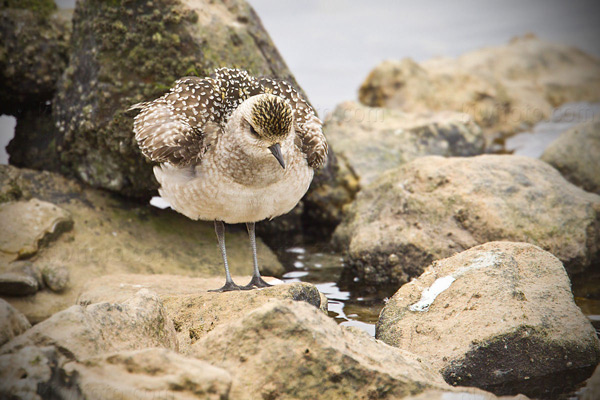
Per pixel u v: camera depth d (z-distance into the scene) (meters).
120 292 11.12
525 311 9.23
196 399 7.04
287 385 7.54
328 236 15.67
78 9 13.85
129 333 8.26
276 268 13.59
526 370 8.91
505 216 12.45
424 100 21.53
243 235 14.24
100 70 13.08
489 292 9.63
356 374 7.66
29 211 12.45
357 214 14.25
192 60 12.90
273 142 9.67
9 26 15.24
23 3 15.48
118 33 12.93
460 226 12.60
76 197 13.77
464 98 21.58
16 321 8.21
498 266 10.08
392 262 12.75
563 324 9.14
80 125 13.47
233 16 14.07
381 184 14.16
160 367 7.24
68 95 13.97
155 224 13.75
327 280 13.10
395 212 13.29
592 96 23.11
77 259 12.36
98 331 7.93
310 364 7.60
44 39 15.54
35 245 12.08
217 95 10.68
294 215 15.63
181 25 12.86
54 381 7.24
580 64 24.52
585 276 12.52
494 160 13.60
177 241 13.51
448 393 7.74
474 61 23.69
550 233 12.41
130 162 13.42
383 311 10.32
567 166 15.59
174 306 9.95
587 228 12.69
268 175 10.04
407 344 9.40
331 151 15.50
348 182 15.91
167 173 10.47
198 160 10.24
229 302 9.88
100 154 13.66
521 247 10.51
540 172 13.51
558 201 12.88
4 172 13.29
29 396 7.17
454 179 13.09
